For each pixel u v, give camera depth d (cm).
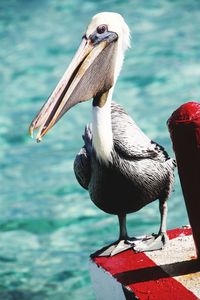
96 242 1328
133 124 816
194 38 2144
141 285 758
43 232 1371
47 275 1251
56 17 2338
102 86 792
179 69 1966
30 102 1862
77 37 2180
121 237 843
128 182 798
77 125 1728
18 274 1256
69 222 1392
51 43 2155
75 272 1249
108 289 799
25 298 1194
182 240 832
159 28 2228
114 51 798
